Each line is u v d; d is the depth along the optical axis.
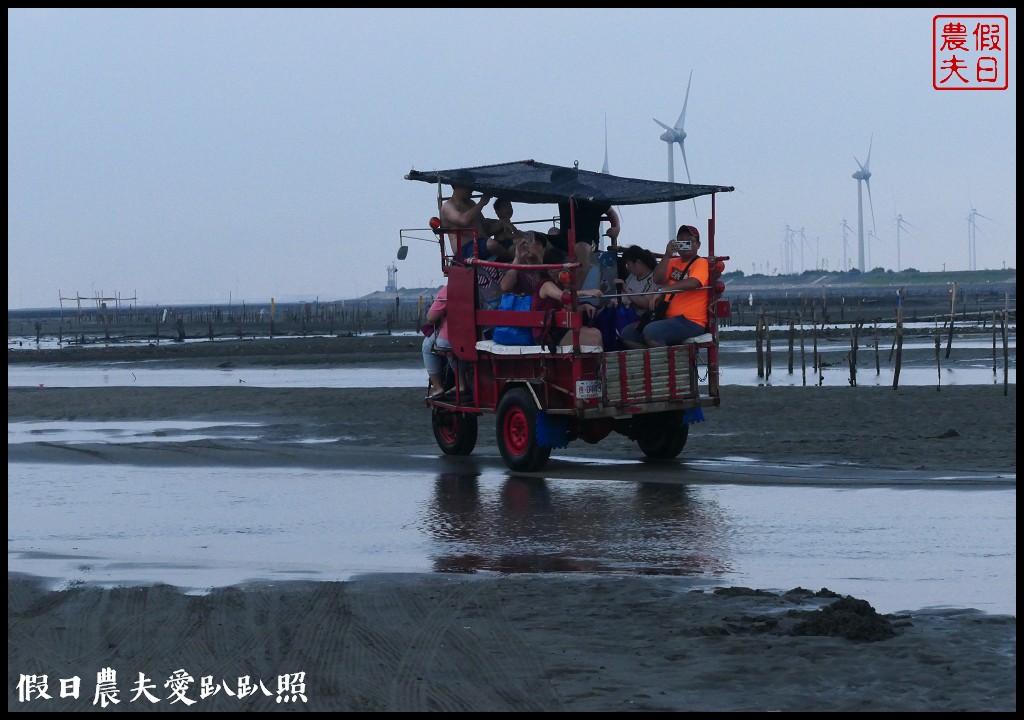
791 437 18.75
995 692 6.40
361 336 78.31
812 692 6.45
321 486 15.38
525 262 16.28
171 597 9.00
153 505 13.97
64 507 13.88
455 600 8.78
